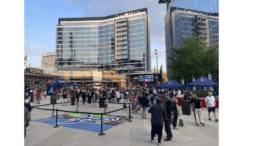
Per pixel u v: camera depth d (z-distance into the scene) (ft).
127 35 325.42
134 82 281.74
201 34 125.08
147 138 19.24
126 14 338.13
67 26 346.54
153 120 17.31
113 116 33.24
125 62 321.11
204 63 65.41
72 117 31.91
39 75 121.19
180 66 70.59
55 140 18.44
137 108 38.63
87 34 345.51
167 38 214.28
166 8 229.86
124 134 20.75
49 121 28.19
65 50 339.57
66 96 54.90
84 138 19.16
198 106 25.30
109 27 340.59
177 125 25.54
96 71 208.03
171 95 24.27
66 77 194.08
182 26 155.94
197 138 19.25
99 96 48.03
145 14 319.88
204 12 121.90
